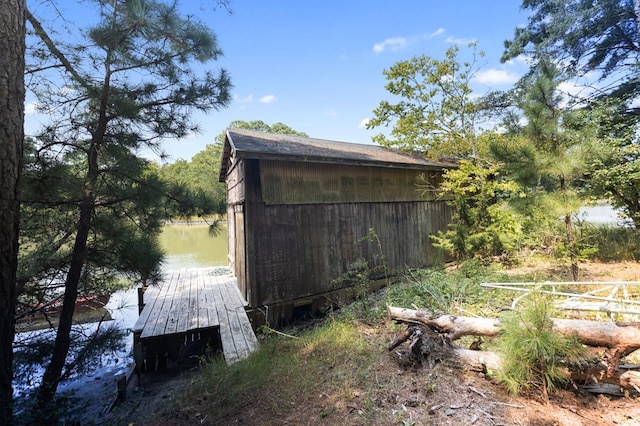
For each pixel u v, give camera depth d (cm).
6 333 241
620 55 959
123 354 552
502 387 230
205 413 245
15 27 245
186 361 502
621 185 718
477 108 1199
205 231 2452
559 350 213
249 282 551
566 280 559
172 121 395
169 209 404
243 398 257
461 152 1098
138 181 369
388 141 1277
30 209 344
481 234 702
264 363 313
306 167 617
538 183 571
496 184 743
